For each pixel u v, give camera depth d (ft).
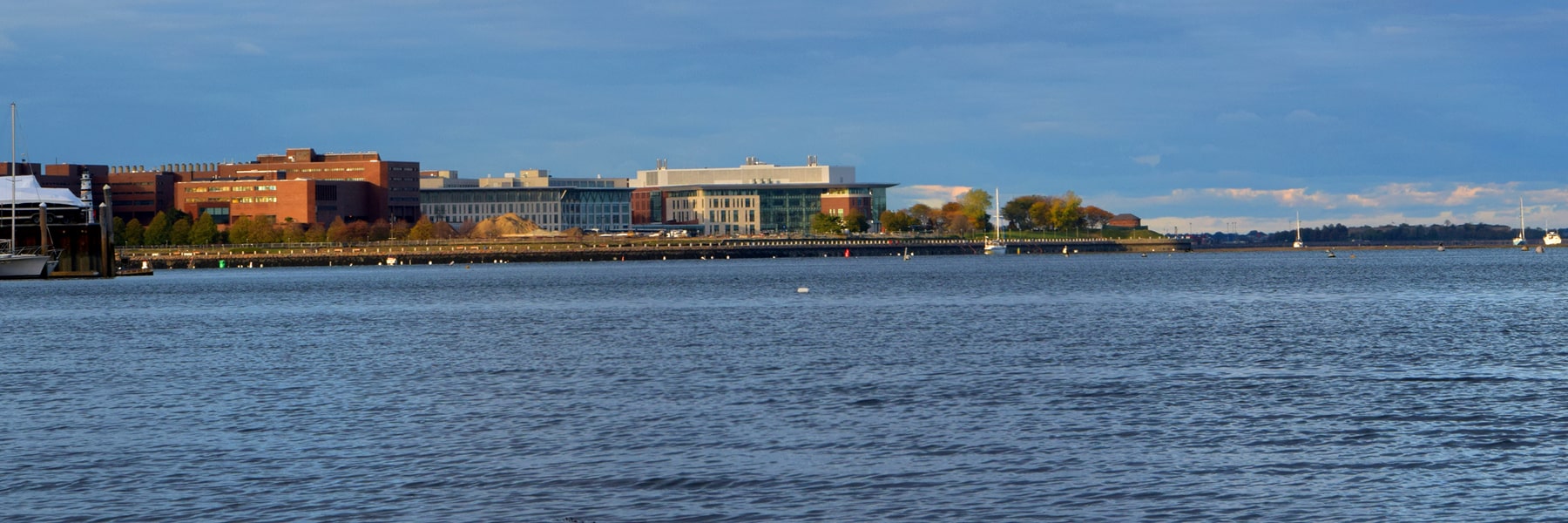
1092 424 197.36
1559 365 263.90
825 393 235.40
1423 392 224.94
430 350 334.24
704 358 300.61
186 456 180.45
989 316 440.45
